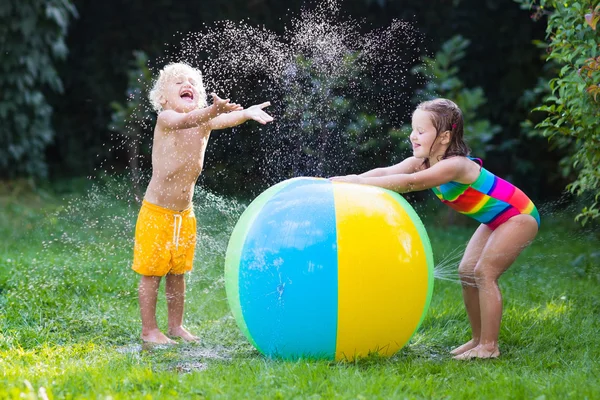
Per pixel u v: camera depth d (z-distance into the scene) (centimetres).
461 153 444
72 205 962
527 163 1077
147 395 333
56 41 1056
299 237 387
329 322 388
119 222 868
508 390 355
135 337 482
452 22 1100
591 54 512
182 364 418
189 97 488
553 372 400
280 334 397
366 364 400
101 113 1184
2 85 1040
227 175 930
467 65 1120
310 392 351
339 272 381
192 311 555
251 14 1114
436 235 921
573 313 532
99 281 608
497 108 1121
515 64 1115
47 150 1227
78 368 387
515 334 476
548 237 839
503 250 436
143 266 467
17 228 858
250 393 348
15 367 387
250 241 403
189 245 486
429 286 411
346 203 395
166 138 469
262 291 394
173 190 470
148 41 1165
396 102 1005
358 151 945
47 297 553
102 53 1181
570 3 533
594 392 350
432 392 355
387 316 393
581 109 520
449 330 501
